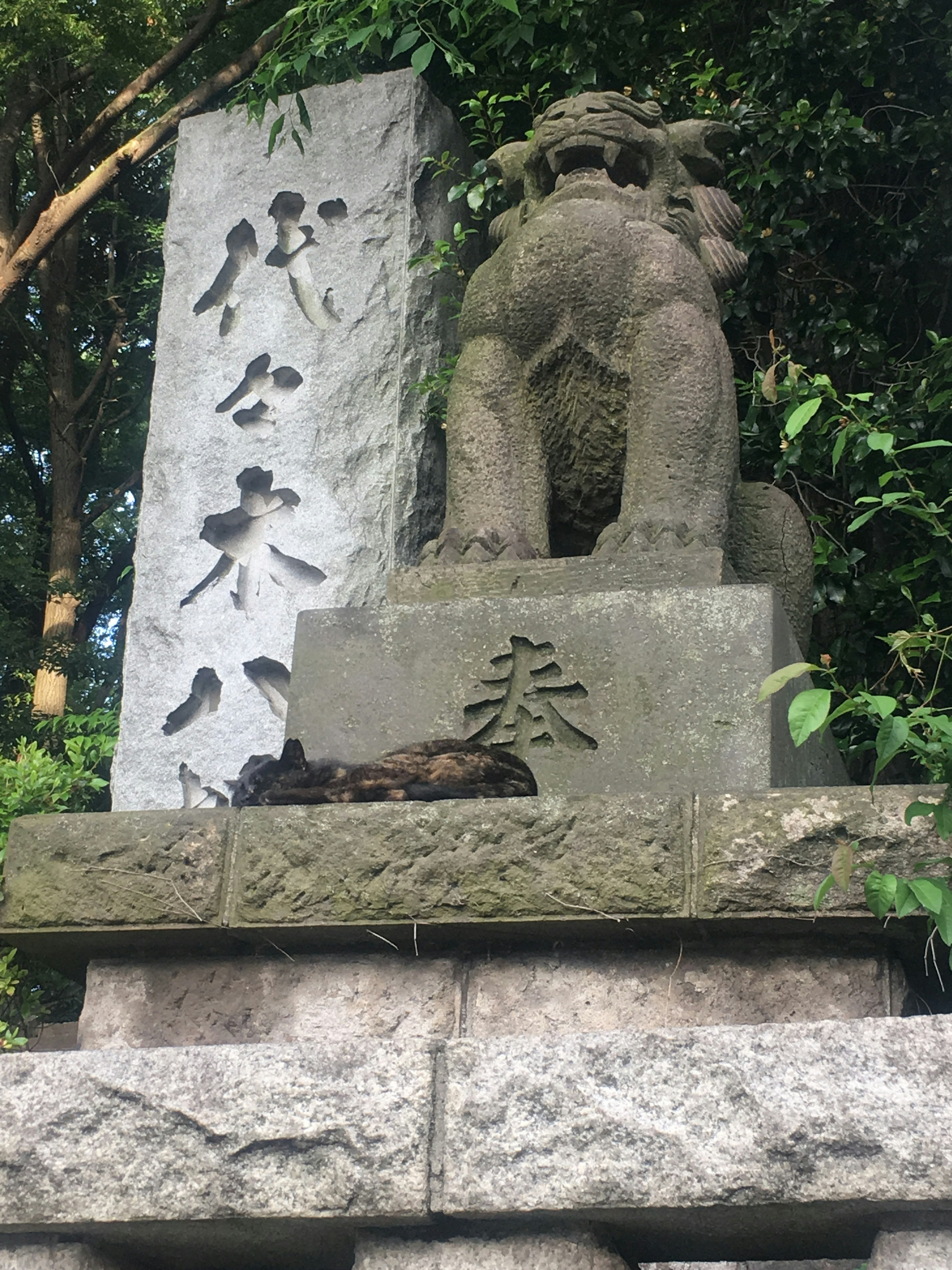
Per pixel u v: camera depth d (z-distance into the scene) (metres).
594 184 4.72
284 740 4.62
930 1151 2.46
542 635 3.89
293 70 6.43
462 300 6.44
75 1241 2.87
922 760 3.68
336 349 6.14
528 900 3.03
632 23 7.22
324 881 3.14
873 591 6.40
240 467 6.08
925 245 7.04
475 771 3.45
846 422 5.12
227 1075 2.81
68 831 3.30
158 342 6.34
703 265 4.88
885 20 6.89
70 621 12.52
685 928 3.03
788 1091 2.55
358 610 4.07
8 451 14.86
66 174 9.58
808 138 6.77
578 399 4.60
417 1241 2.70
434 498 6.13
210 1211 2.72
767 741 3.63
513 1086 2.68
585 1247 2.62
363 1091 2.74
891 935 2.99
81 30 9.39
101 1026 3.30
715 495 4.39
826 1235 2.63
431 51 5.80
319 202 6.35
